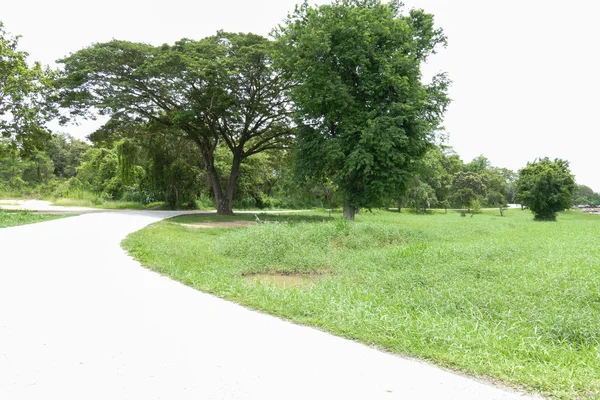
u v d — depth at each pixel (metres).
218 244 13.34
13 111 23.42
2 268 7.72
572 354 4.21
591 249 12.69
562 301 6.62
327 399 2.98
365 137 20.33
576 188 41.00
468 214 52.81
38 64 23.94
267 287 7.13
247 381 3.29
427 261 10.27
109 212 27.42
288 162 38.06
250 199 47.16
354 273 9.55
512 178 95.38
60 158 78.19
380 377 3.40
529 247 13.07
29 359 3.65
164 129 32.41
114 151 46.84
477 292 7.05
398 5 26.28
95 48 25.72
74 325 4.64
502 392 3.13
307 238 13.42
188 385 3.20
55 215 22.00
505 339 4.57
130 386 3.16
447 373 3.50
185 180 39.06
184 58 25.06
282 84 28.17
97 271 7.83
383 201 23.47
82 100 26.50
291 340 4.32
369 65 21.86
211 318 5.12
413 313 5.82
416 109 21.78
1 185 56.44
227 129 32.06
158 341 4.21
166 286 6.90
